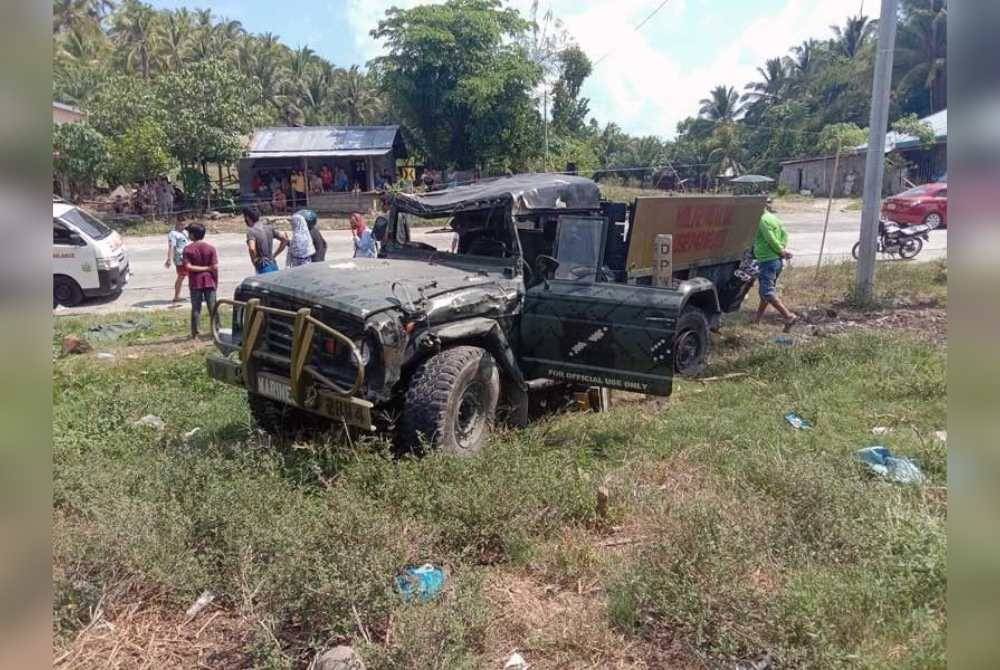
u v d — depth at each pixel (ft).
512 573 12.80
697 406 21.39
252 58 170.60
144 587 12.01
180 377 25.16
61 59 118.32
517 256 19.99
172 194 94.17
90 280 41.50
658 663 10.38
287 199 102.68
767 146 168.66
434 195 22.00
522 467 15.05
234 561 12.16
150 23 152.35
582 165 108.58
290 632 11.06
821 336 29.43
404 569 12.13
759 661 10.06
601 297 18.28
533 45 110.22
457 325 17.48
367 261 20.26
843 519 12.78
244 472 14.94
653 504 14.48
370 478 14.96
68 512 13.94
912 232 52.80
